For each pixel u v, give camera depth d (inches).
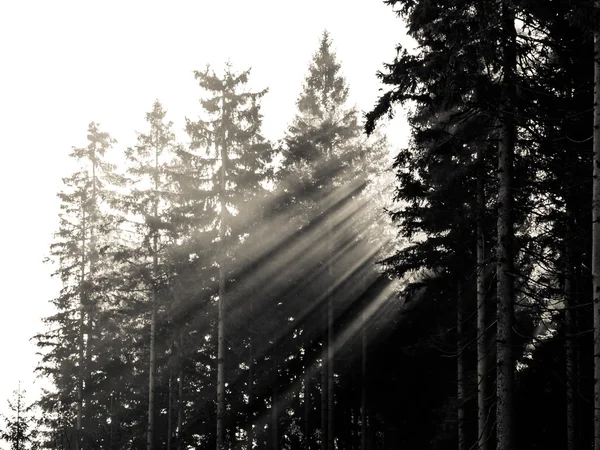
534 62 561.9
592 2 451.8
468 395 822.5
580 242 612.1
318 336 1330.0
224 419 1133.7
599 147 438.9
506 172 556.1
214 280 1296.8
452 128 727.7
